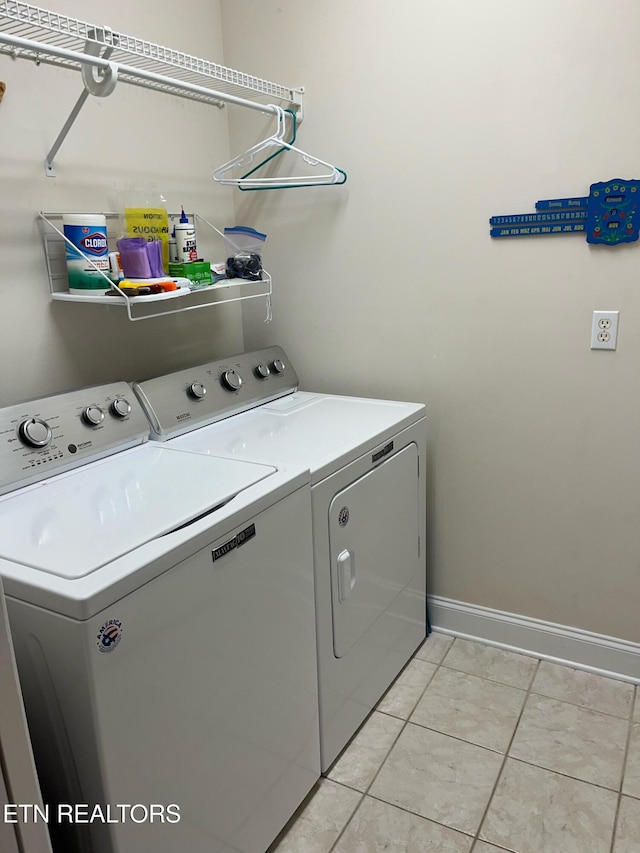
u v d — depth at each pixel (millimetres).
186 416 1842
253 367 2146
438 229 2037
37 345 1725
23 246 1656
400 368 2213
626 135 1718
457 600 2318
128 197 1926
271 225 2332
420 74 1953
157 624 1115
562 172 1817
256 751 1426
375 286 2188
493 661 2193
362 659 1873
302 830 1595
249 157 2072
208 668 1249
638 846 1508
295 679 1547
